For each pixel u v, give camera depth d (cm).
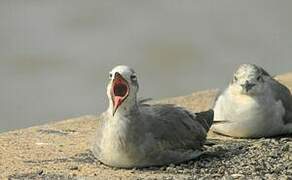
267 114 1525
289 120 1558
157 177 1260
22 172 1303
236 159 1361
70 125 1680
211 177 1264
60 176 1276
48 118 2880
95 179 1254
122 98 1270
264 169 1306
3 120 2828
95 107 3041
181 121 1354
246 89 1520
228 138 1550
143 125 1290
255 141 1522
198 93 1966
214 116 1581
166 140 1311
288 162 1343
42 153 1430
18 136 1567
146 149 1290
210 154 1389
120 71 1267
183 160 1340
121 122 1277
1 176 1282
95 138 1343
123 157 1290
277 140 1512
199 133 1376
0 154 1422
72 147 1474
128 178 1257
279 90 1559
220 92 1688
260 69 1565
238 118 1532
